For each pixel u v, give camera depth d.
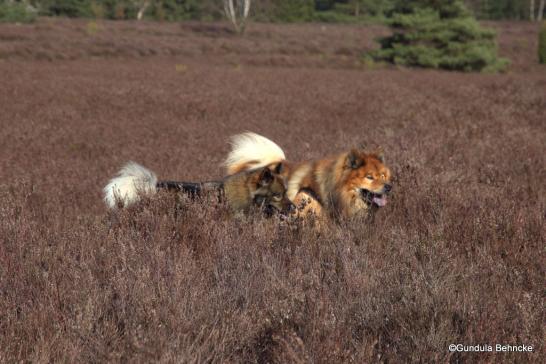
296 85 57.00
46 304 9.01
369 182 13.65
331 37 146.12
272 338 8.02
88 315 8.25
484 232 12.84
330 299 9.43
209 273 10.66
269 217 13.73
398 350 8.15
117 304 8.94
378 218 14.46
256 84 56.56
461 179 17.73
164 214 12.82
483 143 25.42
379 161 13.98
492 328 8.27
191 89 49.91
